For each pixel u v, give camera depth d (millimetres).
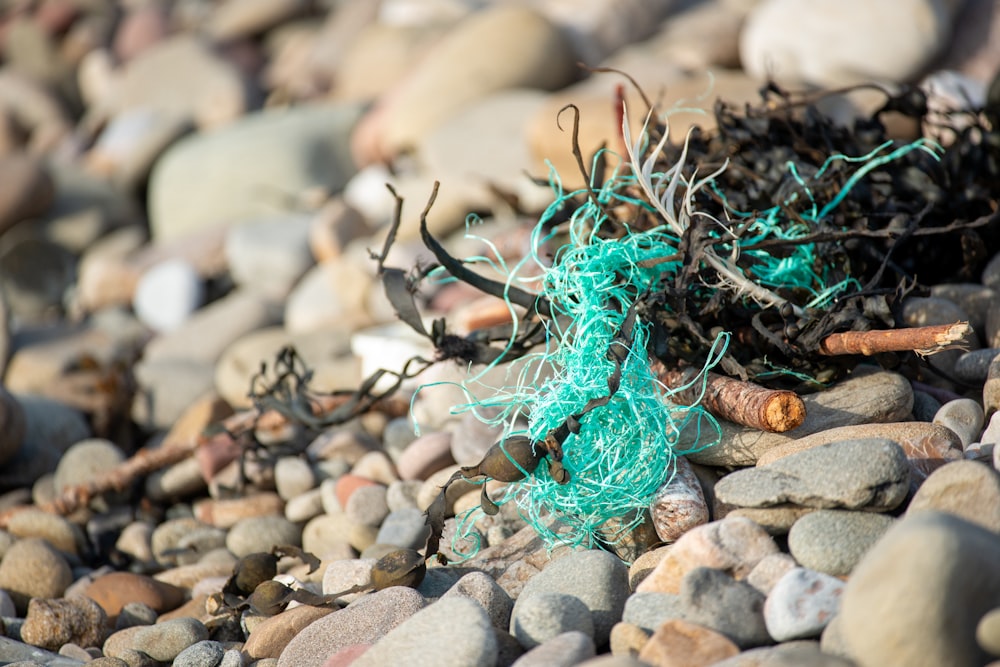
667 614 1062
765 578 1063
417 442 1284
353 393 1249
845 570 1058
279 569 1253
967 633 984
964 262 1244
